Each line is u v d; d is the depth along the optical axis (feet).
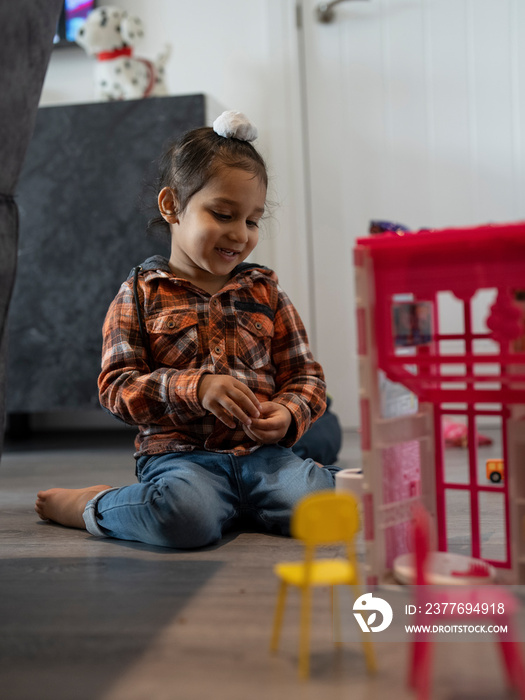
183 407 3.43
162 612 2.41
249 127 3.77
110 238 6.59
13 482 5.10
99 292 6.63
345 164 7.50
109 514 3.37
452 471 4.76
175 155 3.86
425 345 2.68
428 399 2.63
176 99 6.46
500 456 5.31
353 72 7.45
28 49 2.82
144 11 7.70
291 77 7.46
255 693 1.84
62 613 2.42
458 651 2.09
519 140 7.22
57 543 3.35
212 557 3.06
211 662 2.02
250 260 6.93
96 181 6.58
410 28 7.34
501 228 2.19
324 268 7.57
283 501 3.42
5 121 2.75
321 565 2.07
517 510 2.42
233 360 3.72
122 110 6.52
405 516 2.63
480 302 7.09
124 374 3.56
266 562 2.97
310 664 2.00
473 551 2.74
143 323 3.72
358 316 2.44
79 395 6.71
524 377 2.27
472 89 7.27
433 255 2.33
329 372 7.59
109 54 7.02
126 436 7.43
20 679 1.95
